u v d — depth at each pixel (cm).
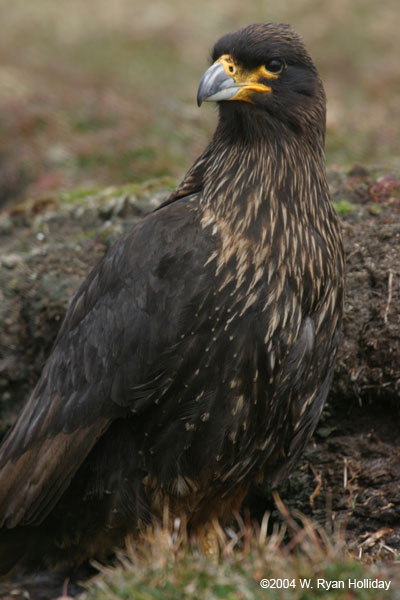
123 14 3136
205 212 844
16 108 2091
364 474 1016
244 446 850
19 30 3062
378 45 2684
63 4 3288
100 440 862
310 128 887
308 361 849
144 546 823
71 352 876
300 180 866
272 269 820
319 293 853
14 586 890
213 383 817
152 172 1777
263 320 815
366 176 1205
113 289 855
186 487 853
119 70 2661
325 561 709
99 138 1923
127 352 831
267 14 3020
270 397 838
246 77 869
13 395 1188
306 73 884
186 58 2770
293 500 1021
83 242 1198
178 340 812
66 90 2253
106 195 1282
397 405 1020
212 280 812
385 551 967
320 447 1027
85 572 912
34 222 1283
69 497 880
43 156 1889
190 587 688
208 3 3134
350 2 3002
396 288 1030
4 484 870
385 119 2044
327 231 878
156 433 837
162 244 830
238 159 866
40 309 1158
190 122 1980
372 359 1021
